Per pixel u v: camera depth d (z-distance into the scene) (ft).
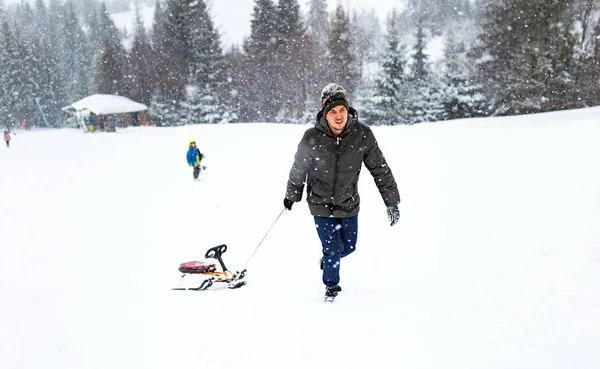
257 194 38.52
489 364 7.73
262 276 15.53
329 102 10.61
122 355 8.87
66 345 9.59
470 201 25.52
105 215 34.17
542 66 115.14
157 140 102.47
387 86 154.51
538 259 13.85
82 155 85.25
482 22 133.80
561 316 9.52
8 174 63.72
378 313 10.33
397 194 11.80
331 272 11.80
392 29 156.97
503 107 126.72
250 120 193.98
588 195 22.66
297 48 185.16
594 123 57.93
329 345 8.74
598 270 12.28
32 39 271.49
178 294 13.30
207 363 8.26
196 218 30.91
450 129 77.30
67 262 21.44
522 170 33.50
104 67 209.87
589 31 123.34
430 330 9.21
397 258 16.15
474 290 11.57
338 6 174.70
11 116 235.61
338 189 11.50
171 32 188.65
